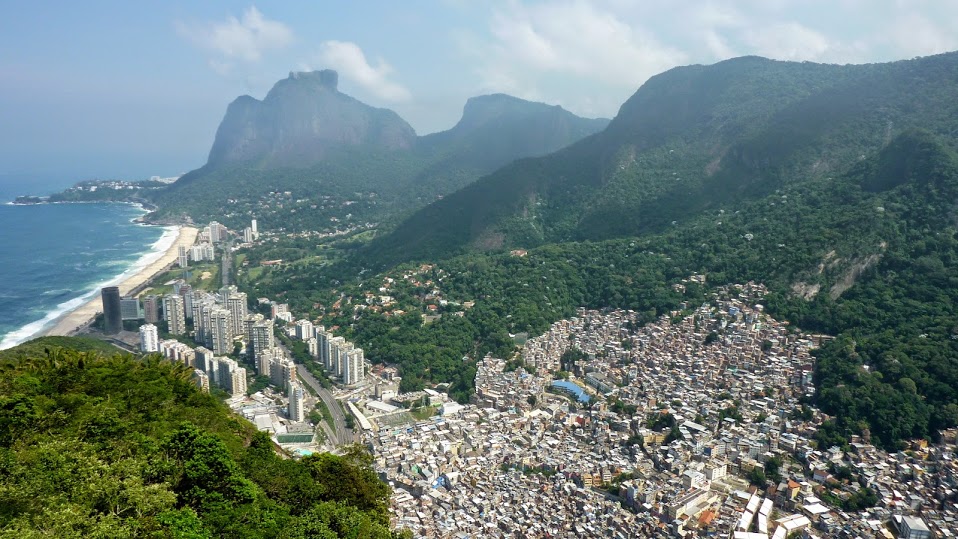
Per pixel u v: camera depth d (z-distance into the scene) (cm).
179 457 6969
